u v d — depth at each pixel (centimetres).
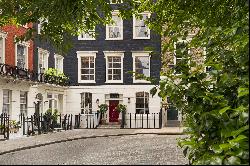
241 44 419
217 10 931
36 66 3425
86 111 3794
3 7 1109
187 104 452
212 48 460
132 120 3691
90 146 1927
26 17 1059
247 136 384
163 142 2162
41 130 2748
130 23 3800
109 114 3766
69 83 3819
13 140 2152
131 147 1881
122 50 3791
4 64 2778
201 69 452
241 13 540
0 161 1327
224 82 424
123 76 3775
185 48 467
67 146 1916
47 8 1022
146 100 3716
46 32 1059
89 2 1046
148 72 3747
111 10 1150
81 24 1170
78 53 3819
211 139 424
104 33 3812
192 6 1015
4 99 2892
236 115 394
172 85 448
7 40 2955
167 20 1272
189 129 445
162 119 3656
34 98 3291
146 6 1341
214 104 426
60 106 3797
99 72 3806
